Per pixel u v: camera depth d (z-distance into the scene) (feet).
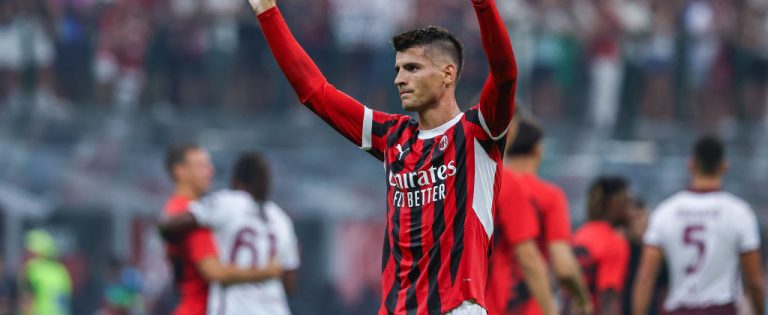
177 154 98.17
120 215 170.91
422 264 57.88
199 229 96.17
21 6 184.55
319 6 199.62
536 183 83.71
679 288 98.63
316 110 60.80
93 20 191.52
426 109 58.49
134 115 182.39
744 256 97.09
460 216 57.52
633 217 110.42
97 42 190.70
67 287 157.07
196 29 196.44
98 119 176.45
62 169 169.48
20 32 183.32
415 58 57.93
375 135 60.23
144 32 193.98
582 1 214.48
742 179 204.13
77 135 173.37
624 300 110.83
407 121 59.82
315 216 177.17
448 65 58.18
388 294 59.21
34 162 168.25
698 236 97.55
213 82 196.65
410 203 58.54
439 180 57.88
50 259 156.97
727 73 227.40
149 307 168.96
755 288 97.60
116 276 155.74
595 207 98.94
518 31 207.72
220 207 96.73
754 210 200.75
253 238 97.81
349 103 60.49
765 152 210.79
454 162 57.67
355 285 178.09
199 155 98.53
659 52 218.59
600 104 213.25
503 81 55.88
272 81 198.18
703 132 216.54
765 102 230.48
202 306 97.30
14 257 165.37
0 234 165.27
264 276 97.86
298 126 188.34
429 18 206.80
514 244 78.64
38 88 183.42
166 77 195.42
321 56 199.93
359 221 178.91
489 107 56.59
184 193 98.43
